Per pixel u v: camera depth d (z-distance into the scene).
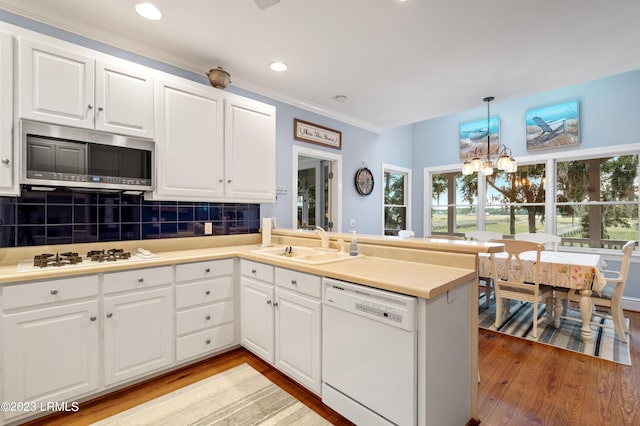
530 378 2.11
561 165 4.23
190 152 2.38
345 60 2.60
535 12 1.93
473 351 1.69
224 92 2.59
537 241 4.02
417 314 1.33
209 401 1.84
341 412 1.62
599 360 2.36
